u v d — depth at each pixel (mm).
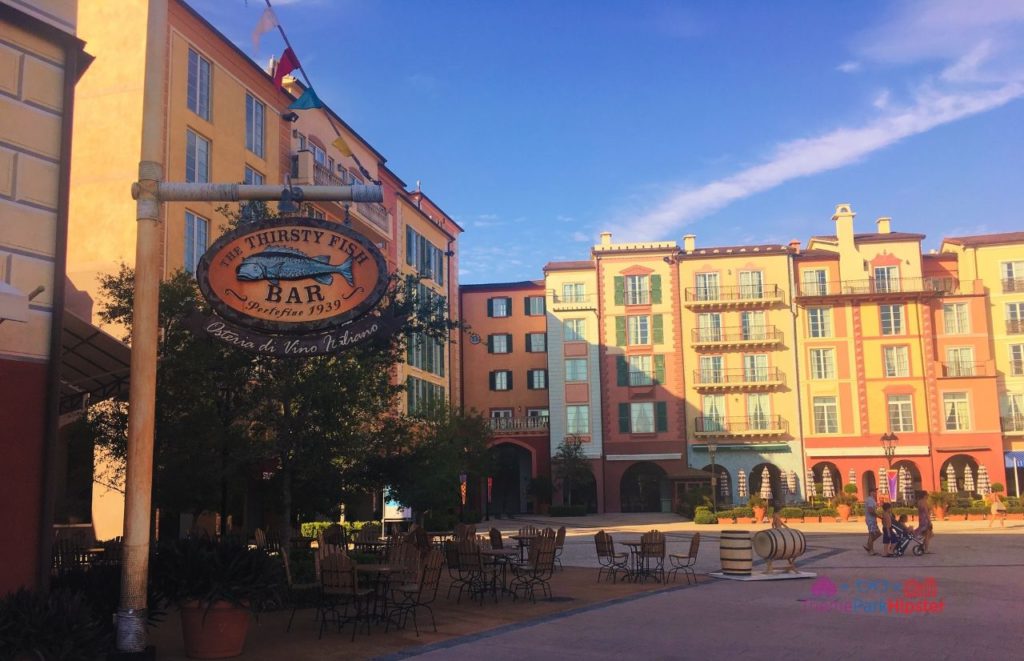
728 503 50219
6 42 9961
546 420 55906
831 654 8828
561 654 8945
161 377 13922
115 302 16125
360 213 33219
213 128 25344
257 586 9266
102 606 9805
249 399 14047
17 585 9320
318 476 15289
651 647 9281
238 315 8836
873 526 21875
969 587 14539
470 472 42219
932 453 50750
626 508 54500
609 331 54844
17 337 9688
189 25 24484
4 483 9359
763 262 54156
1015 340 52344
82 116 23344
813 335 53312
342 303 8953
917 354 52000
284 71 11414
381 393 15312
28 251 9930
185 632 9102
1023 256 53031
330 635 10352
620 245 55469
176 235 23172
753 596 13531
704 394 53625
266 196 9227
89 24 23734
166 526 22141
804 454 52156
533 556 13812
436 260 45125
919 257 53188
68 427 21516
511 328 60562
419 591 10828
